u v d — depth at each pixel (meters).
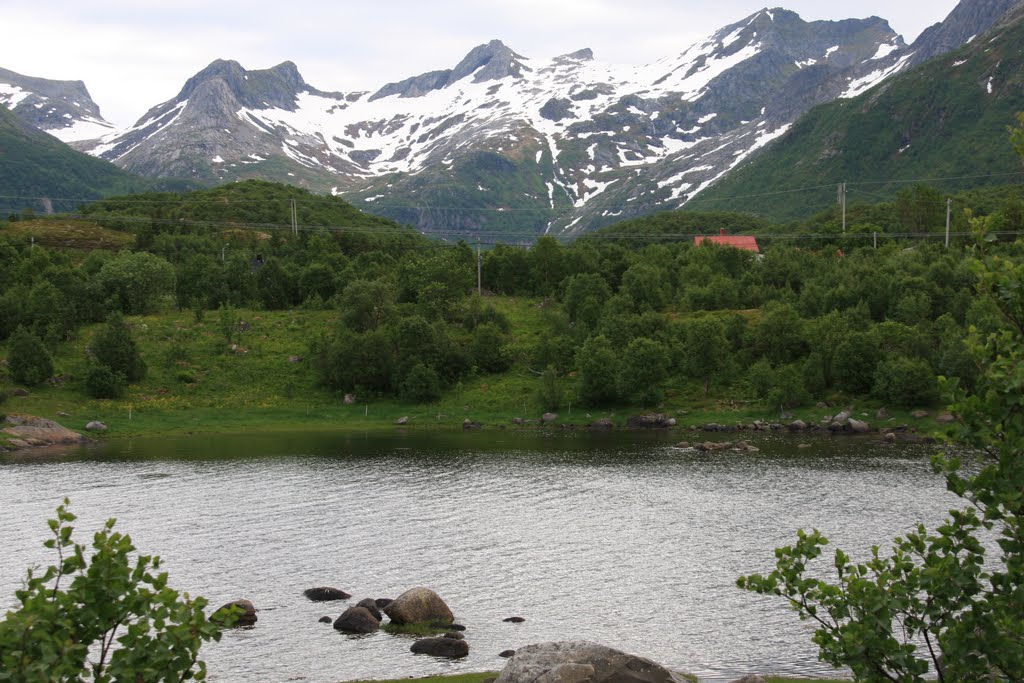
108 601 19.25
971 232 19.70
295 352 154.38
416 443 113.31
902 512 70.38
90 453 105.19
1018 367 17.36
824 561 56.75
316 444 112.62
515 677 31.02
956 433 18.48
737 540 63.47
